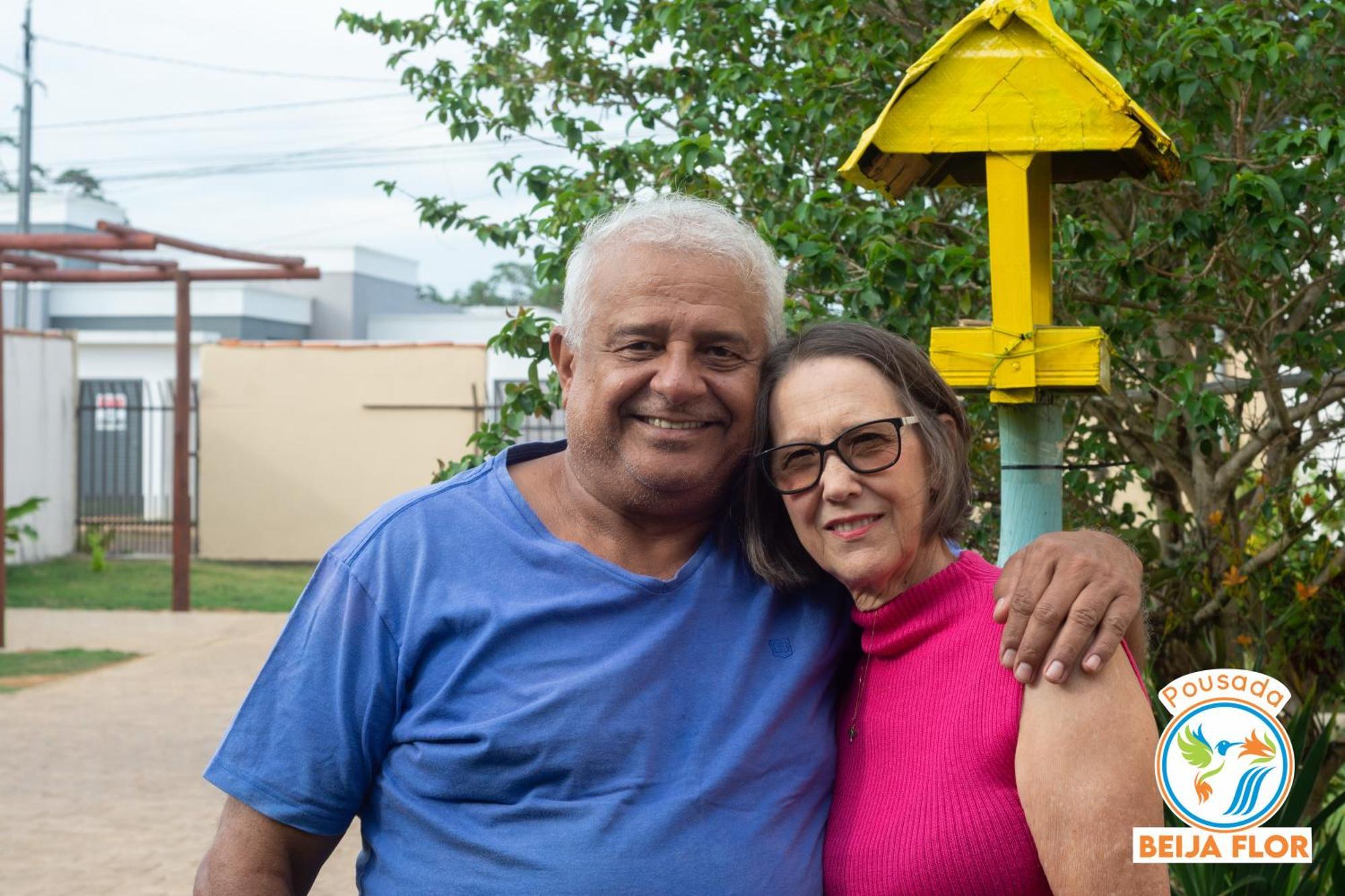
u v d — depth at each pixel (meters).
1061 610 1.87
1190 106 3.60
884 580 2.14
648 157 4.23
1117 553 1.94
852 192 4.17
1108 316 3.85
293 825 2.17
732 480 2.28
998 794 1.94
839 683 2.32
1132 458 4.61
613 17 4.68
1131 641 1.97
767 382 2.23
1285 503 4.43
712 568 2.27
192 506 20.08
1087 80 2.34
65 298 31.55
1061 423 2.60
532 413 3.96
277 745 2.17
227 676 10.18
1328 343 3.81
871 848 2.04
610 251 2.23
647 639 2.17
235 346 18.52
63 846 6.01
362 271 34.75
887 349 2.17
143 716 8.72
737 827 2.10
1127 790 1.82
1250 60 3.38
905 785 2.04
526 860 2.08
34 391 17.53
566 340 2.31
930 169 2.71
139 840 6.10
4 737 8.11
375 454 18.28
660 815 2.08
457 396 18.11
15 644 11.63
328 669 2.19
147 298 31.31
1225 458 4.45
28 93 29.27
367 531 2.27
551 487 2.37
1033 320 2.52
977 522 4.11
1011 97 2.38
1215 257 3.69
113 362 25.22
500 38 5.09
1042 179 2.55
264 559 18.47
